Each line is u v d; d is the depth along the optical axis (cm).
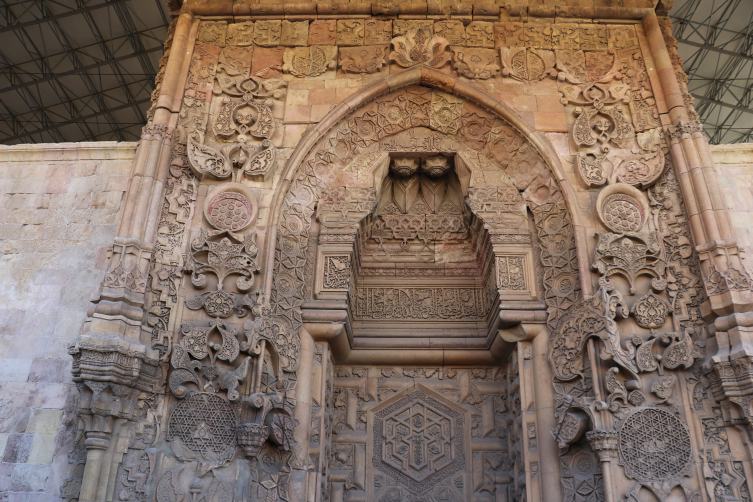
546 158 1043
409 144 1130
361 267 1180
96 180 1045
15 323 944
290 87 1109
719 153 1045
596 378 866
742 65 2105
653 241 952
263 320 907
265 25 1160
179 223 972
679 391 866
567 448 882
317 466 922
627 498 808
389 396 1104
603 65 1123
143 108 2295
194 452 840
